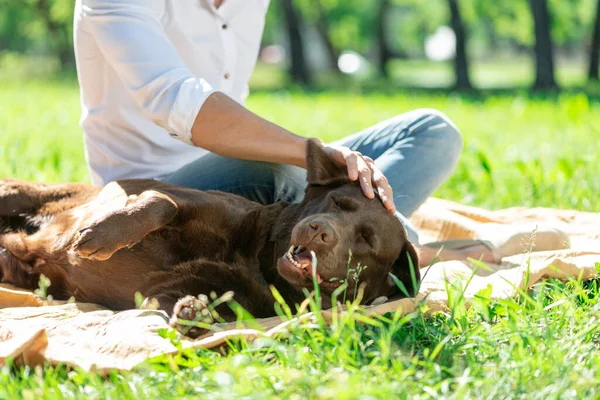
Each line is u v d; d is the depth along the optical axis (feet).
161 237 19.03
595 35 159.33
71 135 53.67
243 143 19.42
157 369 13.80
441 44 280.10
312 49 277.23
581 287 18.22
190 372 13.79
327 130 63.16
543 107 79.10
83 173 35.86
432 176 22.68
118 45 19.86
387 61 201.98
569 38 241.35
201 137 19.63
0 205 21.77
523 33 191.31
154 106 19.74
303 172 22.58
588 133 52.70
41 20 198.29
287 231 18.79
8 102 86.94
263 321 17.38
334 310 14.67
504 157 41.75
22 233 21.17
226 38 22.72
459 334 15.66
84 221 19.74
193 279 18.48
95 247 16.78
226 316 18.31
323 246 16.81
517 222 27.17
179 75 19.72
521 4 177.99
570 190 32.14
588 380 12.91
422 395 12.94
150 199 17.76
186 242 19.07
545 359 13.96
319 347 14.25
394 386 12.42
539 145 48.26
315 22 194.29
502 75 222.69
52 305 19.15
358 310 16.56
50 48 231.50
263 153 19.43
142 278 19.07
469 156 41.47
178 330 15.74
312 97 108.37
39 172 35.32
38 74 174.50
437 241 23.63
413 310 17.26
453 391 13.41
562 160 33.58
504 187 34.45
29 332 14.74
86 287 19.75
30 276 20.72
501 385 13.07
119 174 22.99
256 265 19.20
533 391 12.98
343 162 18.80
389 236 18.28
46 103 85.56
